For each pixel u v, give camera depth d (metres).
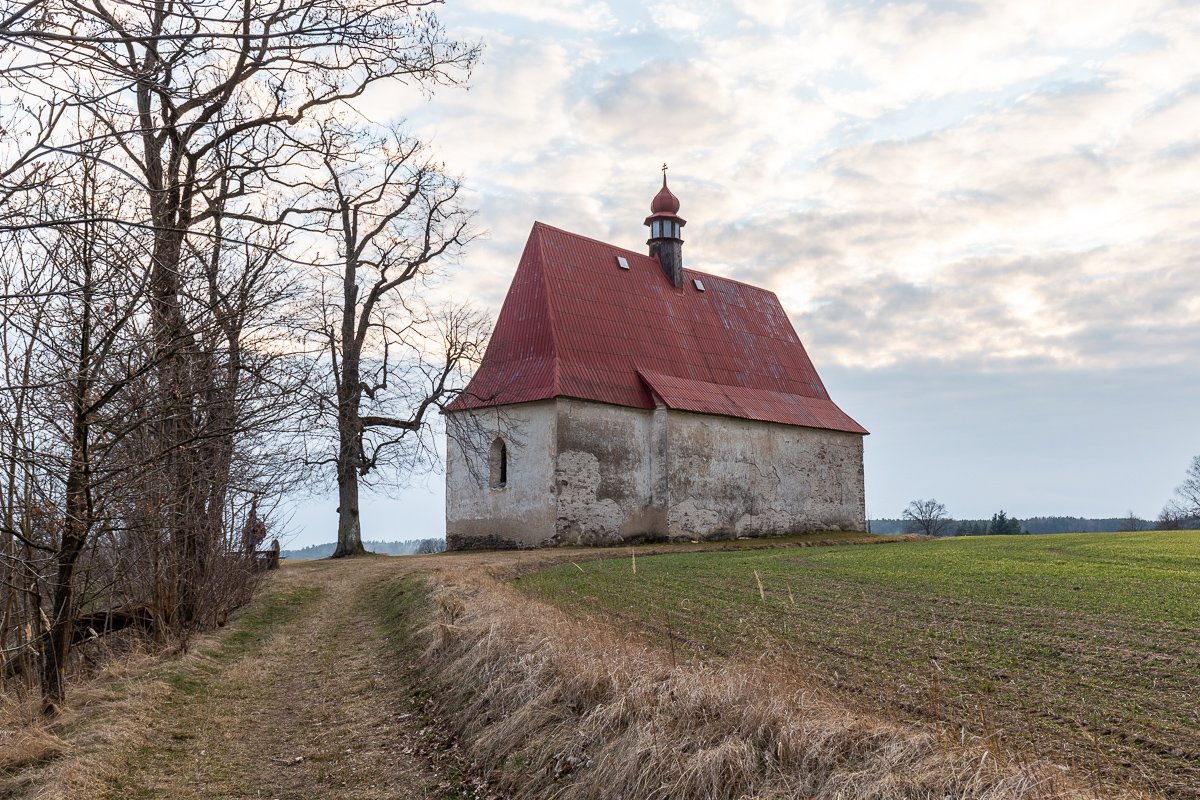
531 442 35.00
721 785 6.72
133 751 9.53
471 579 19.39
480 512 36.56
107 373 10.63
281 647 15.73
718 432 39.81
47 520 10.93
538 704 9.22
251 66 8.67
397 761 9.65
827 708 7.45
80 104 7.23
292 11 8.12
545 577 23.19
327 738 10.55
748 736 7.14
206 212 11.59
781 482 42.97
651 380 37.88
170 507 13.15
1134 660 11.16
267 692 12.75
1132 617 14.54
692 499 38.25
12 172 7.28
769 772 6.66
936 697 8.45
